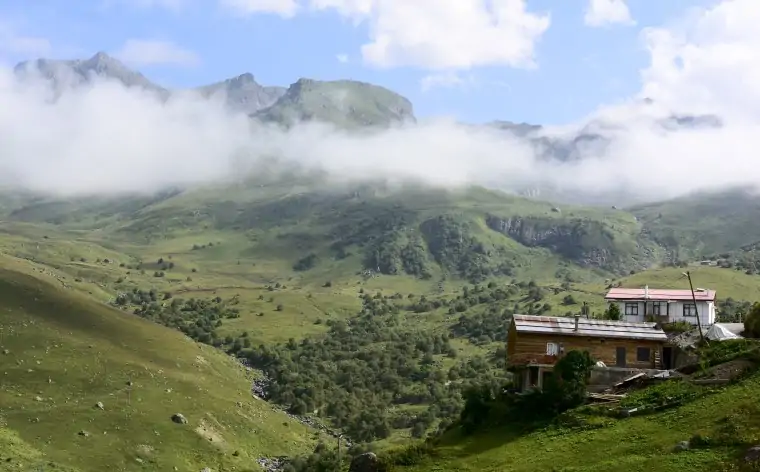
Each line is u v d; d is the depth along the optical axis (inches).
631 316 6077.8
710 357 4178.2
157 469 6889.8
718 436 3085.6
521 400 4092.0
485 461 3550.7
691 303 6008.9
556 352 4434.1
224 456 7578.7
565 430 3656.5
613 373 4165.8
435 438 4153.5
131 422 7564.0
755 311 4766.2
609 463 3112.7
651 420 3499.0
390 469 3764.8
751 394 3437.5
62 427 7135.8
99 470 6569.9
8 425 6953.7
